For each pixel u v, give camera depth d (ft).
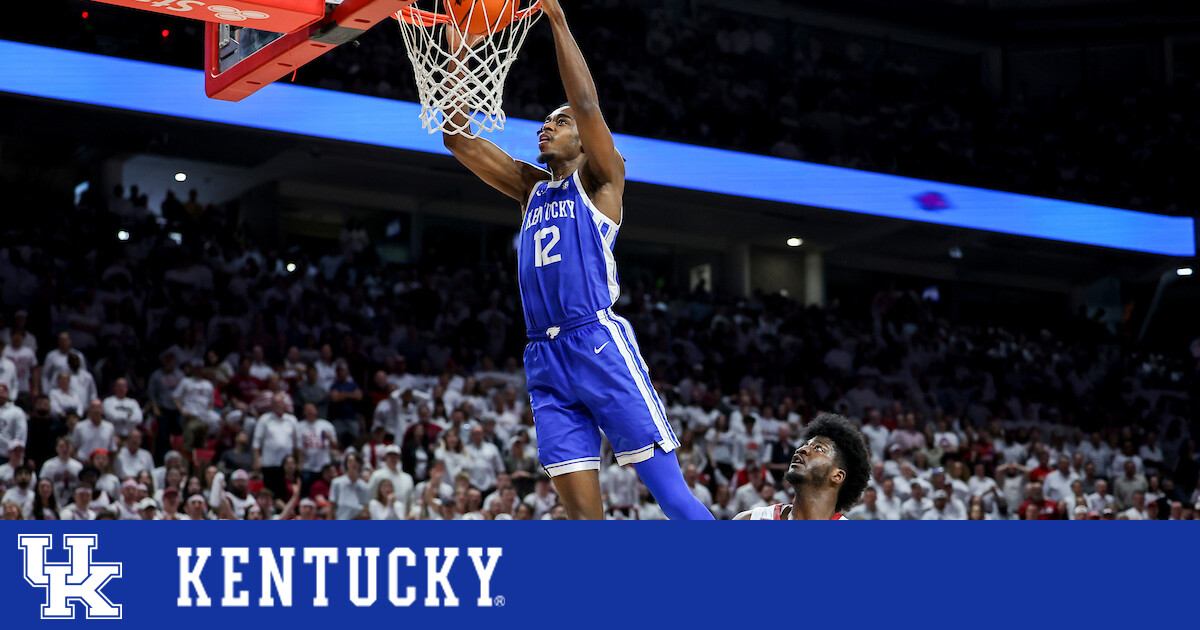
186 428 32.01
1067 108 58.29
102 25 35.99
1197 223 52.06
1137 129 57.47
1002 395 51.11
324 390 34.96
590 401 9.82
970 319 57.67
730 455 37.81
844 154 53.26
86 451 29.55
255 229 45.78
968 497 37.81
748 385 45.83
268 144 41.29
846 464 10.52
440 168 45.03
